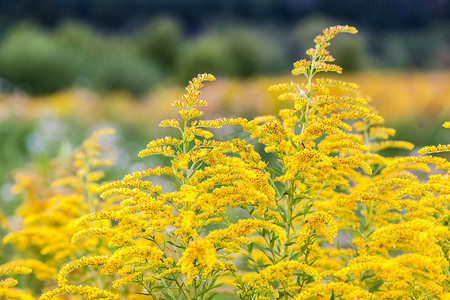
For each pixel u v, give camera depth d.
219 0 80.88
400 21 73.56
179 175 2.83
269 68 40.88
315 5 78.12
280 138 2.98
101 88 31.84
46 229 4.48
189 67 32.28
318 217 2.84
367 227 3.42
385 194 3.35
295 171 2.88
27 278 4.66
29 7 78.06
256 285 2.88
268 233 2.94
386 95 17.55
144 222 2.79
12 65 32.81
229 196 2.79
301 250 2.85
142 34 49.09
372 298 2.61
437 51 62.88
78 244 4.32
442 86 18.97
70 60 34.44
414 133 13.12
